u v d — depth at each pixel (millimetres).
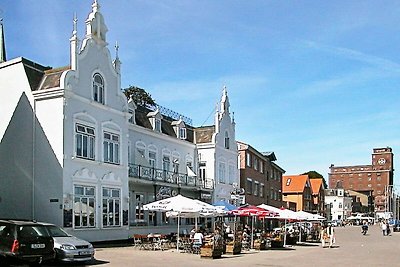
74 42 28406
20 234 17016
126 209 32156
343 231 84438
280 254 28609
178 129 45000
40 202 27047
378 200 187125
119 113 32125
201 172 47906
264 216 34031
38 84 28609
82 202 28156
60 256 18828
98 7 30859
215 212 27672
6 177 28266
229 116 51906
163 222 40219
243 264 21891
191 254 25891
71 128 27625
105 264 19688
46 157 27219
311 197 106562
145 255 24188
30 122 27922
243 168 57469
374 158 191000
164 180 39656
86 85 29156
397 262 25156
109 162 30844
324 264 23234
